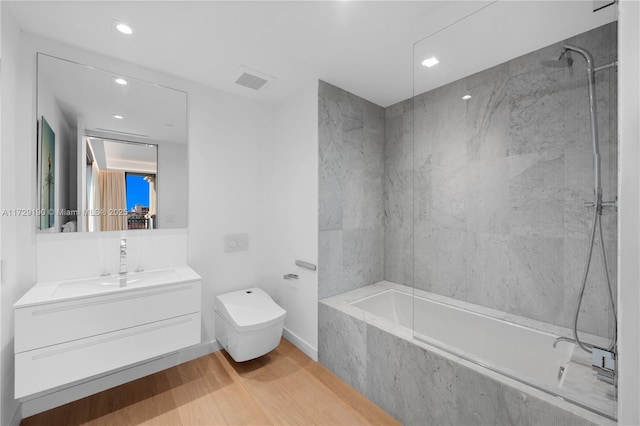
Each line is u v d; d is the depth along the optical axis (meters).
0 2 1.43
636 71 0.43
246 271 2.75
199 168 2.44
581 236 1.52
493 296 1.92
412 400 1.66
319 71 2.24
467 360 1.50
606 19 1.36
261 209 2.85
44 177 1.77
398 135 2.84
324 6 1.52
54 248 1.81
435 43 1.84
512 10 1.51
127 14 1.58
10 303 1.56
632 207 0.43
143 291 1.77
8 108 1.54
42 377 1.47
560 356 1.52
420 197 2.33
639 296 0.42
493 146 1.88
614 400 1.17
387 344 1.80
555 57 1.58
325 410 1.81
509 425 1.28
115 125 2.04
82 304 1.57
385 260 2.97
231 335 2.16
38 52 1.76
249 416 1.74
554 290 1.63
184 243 2.36
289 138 2.67
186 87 2.36
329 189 2.44
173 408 1.81
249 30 1.73
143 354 1.77
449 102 2.06
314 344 2.39
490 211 1.92
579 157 1.51
